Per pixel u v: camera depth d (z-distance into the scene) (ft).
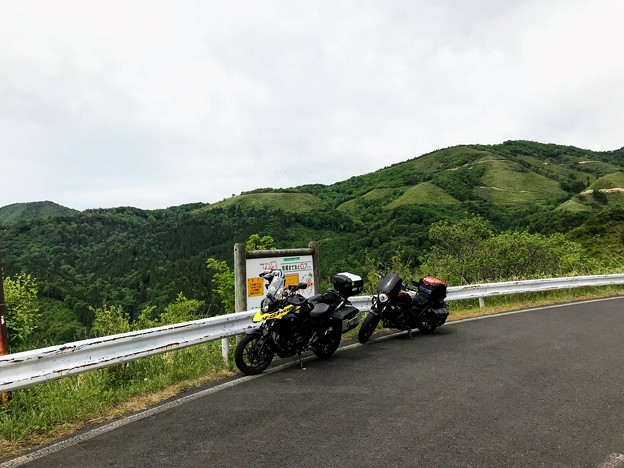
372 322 23.97
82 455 11.25
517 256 70.33
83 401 14.87
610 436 11.60
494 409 13.64
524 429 12.12
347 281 23.07
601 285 45.52
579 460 10.34
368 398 14.88
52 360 13.92
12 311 22.80
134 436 12.34
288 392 15.78
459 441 11.43
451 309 36.14
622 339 23.17
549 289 40.55
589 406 13.75
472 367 18.45
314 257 26.55
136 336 16.26
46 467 10.64
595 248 131.75
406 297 24.54
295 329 19.40
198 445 11.57
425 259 83.61
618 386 15.64
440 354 20.88
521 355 20.25
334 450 11.05
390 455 10.72
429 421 12.77
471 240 78.74
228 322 20.33
